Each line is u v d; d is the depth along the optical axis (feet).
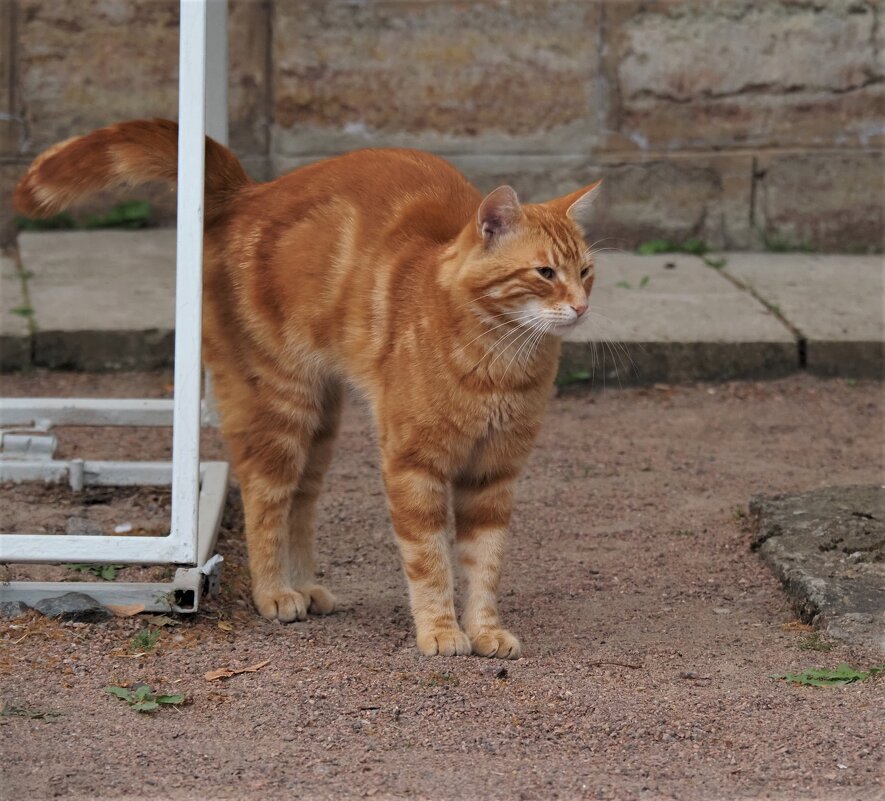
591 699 22.52
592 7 55.31
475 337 23.98
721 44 55.88
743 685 23.38
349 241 26.03
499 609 27.48
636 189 56.75
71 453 37.09
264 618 26.30
